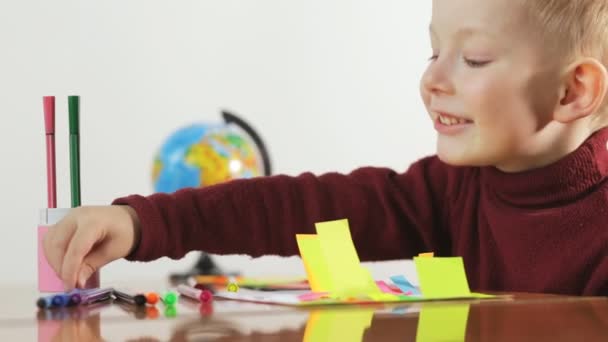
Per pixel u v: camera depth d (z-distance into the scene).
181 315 0.58
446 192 1.11
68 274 0.77
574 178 0.92
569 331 0.48
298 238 0.76
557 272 0.93
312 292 0.73
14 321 0.57
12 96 2.48
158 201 0.93
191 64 2.61
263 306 0.65
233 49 2.65
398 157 2.78
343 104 2.74
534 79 0.85
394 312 0.59
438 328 0.49
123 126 2.55
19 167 2.49
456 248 1.09
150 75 2.58
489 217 1.00
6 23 2.48
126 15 2.56
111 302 0.72
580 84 0.87
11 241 2.48
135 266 2.57
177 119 2.59
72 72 2.52
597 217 0.92
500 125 0.86
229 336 0.47
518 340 0.44
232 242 1.01
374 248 1.11
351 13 2.74
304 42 2.71
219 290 0.80
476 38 0.85
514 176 0.95
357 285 0.70
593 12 0.86
